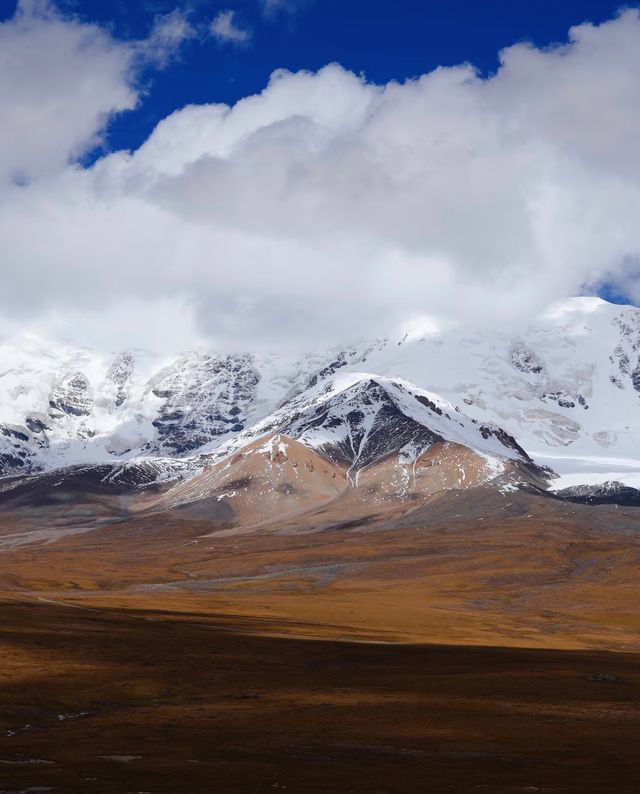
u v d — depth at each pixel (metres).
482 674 91.81
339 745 55.31
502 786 43.66
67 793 41.69
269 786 43.69
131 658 95.00
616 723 63.19
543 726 61.81
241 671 90.81
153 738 57.69
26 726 63.25
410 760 50.66
